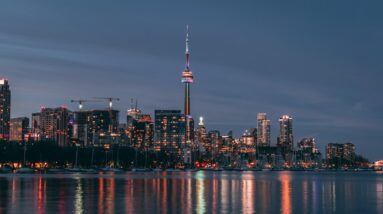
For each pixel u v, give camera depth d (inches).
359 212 4734.3
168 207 4852.4
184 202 5369.1
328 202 5679.1
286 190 7834.6
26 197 5743.1
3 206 4793.3
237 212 4527.6
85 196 5949.8
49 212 4350.4
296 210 4793.3
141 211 4517.7
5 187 7568.9
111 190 7076.8
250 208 4872.0
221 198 5959.6
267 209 4813.0
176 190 7337.6
